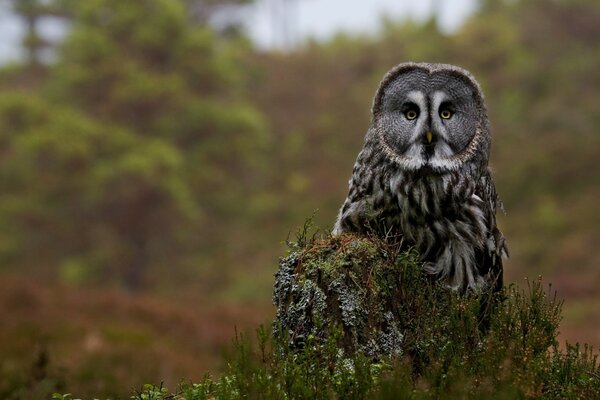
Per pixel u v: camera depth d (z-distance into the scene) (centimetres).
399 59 5103
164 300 1927
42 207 3916
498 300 527
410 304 511
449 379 431
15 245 3869
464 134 560
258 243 3962
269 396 423
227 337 1694
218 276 3775
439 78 562
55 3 5122
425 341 499
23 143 3778
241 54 5244
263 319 1873
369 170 561
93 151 3894
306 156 4528
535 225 3281
